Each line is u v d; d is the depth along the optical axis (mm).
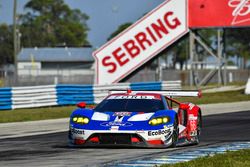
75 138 44906
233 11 146125
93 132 44000
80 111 46062
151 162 37656
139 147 45625
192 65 159250
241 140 53406
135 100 47031
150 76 195750
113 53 144250
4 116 86438
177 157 40250
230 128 66562
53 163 37938
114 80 144375
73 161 38812
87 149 45188
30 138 57562
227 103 116562
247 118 81500
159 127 43969
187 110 49312
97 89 113375
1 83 185125
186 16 144625
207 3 146375
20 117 85062
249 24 145875
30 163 38062
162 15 143875
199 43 160125
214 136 57500
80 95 110812
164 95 50125
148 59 143625
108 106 46594
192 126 49750
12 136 60000
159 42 143750
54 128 69625
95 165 36781
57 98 107438
